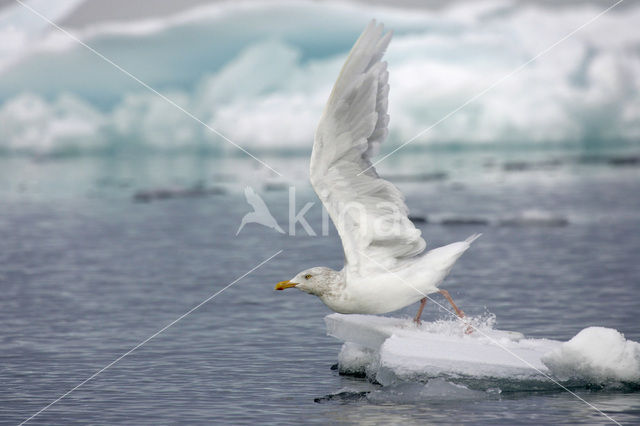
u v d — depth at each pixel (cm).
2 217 2320
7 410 720
